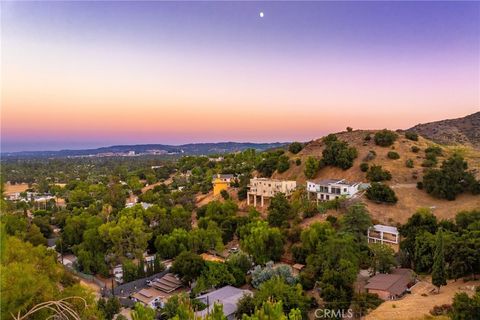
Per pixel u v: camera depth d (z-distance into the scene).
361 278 53.31
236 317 43.41
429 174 84.44
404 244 58.84
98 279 67.75
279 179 108.88
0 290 16.91
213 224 77.88
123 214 89.75
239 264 60.06
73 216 92.19
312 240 61.75
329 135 122.19
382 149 106.31
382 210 77.31
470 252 46.59
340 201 78.56
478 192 79.62
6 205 20.66
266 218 83.56
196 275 58.84
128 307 54.72
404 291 47.78
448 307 38.44
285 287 44.56
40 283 21.06
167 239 72.69
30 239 72.44
